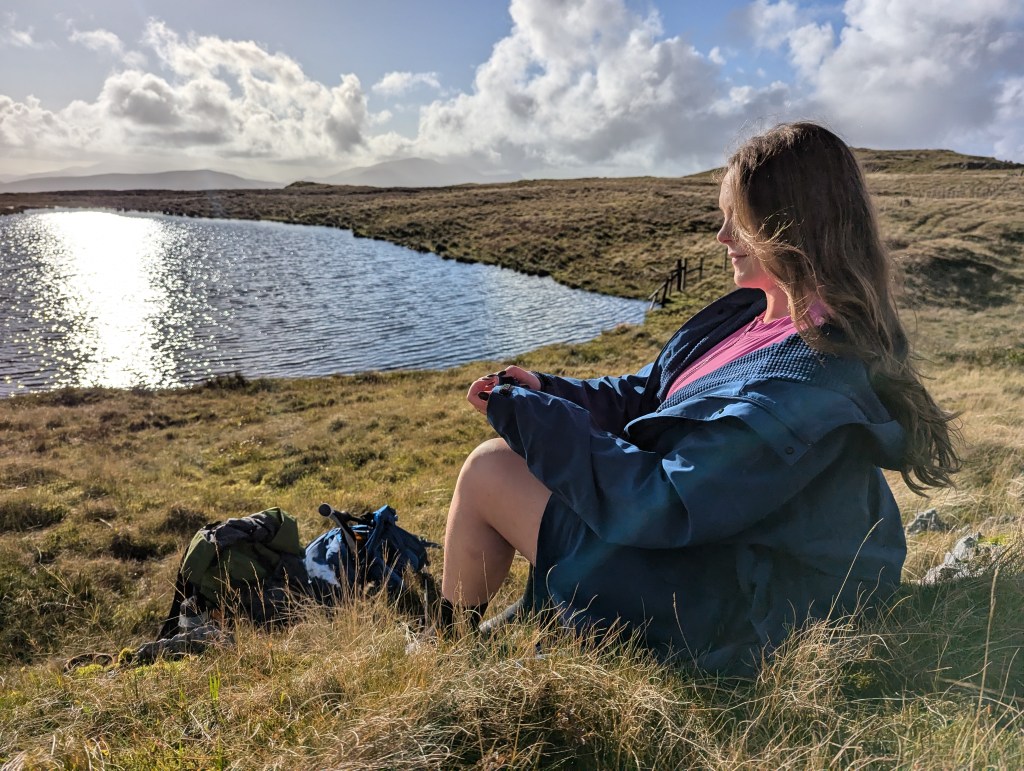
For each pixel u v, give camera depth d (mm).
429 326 31391
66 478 11227
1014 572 2199
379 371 24234
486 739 1575
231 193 131250
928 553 2984
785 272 1620
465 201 81250
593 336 29562
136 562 7465
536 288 41719
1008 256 34594
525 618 1937
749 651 1758
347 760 1487
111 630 5777
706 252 45562
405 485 11453
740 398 1545
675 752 1535
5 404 18938
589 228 57406
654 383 2229
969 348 19953
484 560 2006
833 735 1562
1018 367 16750
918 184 65812
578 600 1815
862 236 1620
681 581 1745
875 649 1802
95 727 1910
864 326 1561
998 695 1660
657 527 1556
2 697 2352
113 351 26453
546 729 1612
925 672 1783
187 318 32188
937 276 31500
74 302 34844
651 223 56844
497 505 1915
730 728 1628
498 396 1708
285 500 10633
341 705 1719
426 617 2209
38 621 5754
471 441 14633
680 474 1525
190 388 21375
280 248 58062
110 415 17969
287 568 3955
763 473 1516
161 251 54844
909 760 1438
